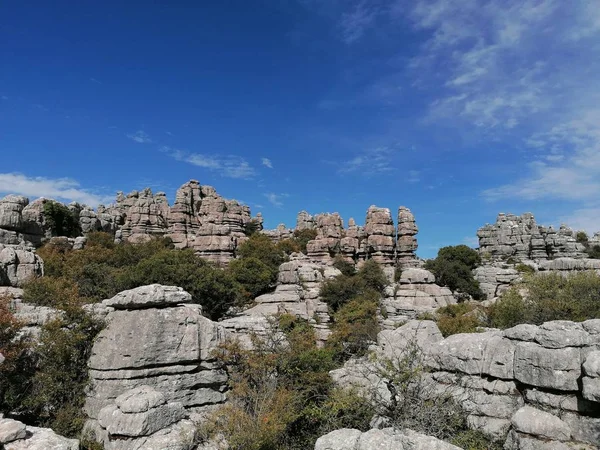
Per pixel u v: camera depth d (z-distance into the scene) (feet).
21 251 83.82
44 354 55.11
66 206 241.14
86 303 66.69
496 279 205.87
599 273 113.50
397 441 35.35
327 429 51.57
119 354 54.34
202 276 135.33
